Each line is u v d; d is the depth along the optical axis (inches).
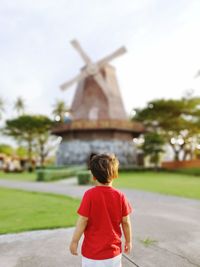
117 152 1761.8
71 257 217.0
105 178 117.9
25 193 632.4
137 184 857.5
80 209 115.8
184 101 1820.9
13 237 269.3
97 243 112.2
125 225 121.5
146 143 1675.7
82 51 1822.1
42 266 199.3
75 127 1711.4
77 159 1759.4
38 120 2046.0
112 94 1828.2
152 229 306.5
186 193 634.2
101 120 1695.4
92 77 1829.5
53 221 334.6
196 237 275.0
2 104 2284.7
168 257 218.8
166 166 1921.8
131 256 219.3
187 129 1873.8
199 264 205.6
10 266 199.2
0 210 408.8
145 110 1889.8
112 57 1796.3
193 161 1790.1
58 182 980.6
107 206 116.0
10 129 2097.7
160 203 496.1
